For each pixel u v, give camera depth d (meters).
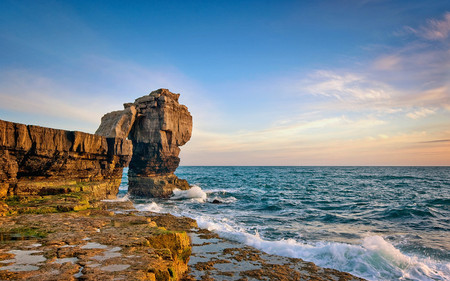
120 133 37.97
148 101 42.38
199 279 10.26
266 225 21.41
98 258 7.30
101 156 31.84
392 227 20.95
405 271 12.13
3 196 18.91
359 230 19.91
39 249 8.09
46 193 21.77
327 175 119.81
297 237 17.83
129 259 7.24
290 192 49.41
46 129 23.94
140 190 41.62
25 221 12.30
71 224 11.67
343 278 11.20
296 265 12.45
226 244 15.12
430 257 14.08
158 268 6.66
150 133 41.56
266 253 14.02
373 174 127.94
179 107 45.06
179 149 45.84
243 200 38.16
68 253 7.71
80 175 28.73
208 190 51.56
